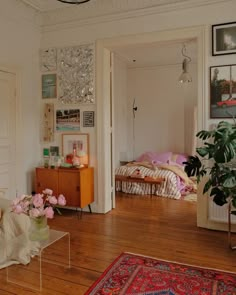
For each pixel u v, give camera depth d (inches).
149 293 87.1
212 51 136.9
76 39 167.2
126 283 92.7
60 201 94.5
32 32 171.5
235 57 133.3
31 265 104.9
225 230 138.1
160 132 277.6
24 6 159.0
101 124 164.4
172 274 98.0
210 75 138.1
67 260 109.0
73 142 171.6
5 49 153.9
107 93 166.7
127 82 285.6
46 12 168.7
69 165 162.9
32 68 173.5
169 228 143.2
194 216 162.4
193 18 139.9
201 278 95.3
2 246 104.5
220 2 134.4
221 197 115.0
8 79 157.6
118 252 115.9
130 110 286.5
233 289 88.9
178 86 268.7
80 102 168.1
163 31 145.8
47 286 91.9
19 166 165.6
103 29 159.6
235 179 107.8
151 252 115.7
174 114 271.9
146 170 221.9
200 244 123.3
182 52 219.9
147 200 197.8
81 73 166.6
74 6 161.8
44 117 178.7
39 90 179.3
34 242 99.5
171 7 143.0
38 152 180.9
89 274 98.9
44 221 94.0
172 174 213.6
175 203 189.9
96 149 166.6
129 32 153.6
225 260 108.4
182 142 270.5
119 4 153.2
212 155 112.7
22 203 92.0
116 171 226.5
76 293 87.7
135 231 139.3
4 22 152.5
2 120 154.3
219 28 135.0
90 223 151.2
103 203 167.3
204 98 139.8
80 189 156.5
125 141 283.0
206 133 120.7
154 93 277.3
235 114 134.0
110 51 168.7
